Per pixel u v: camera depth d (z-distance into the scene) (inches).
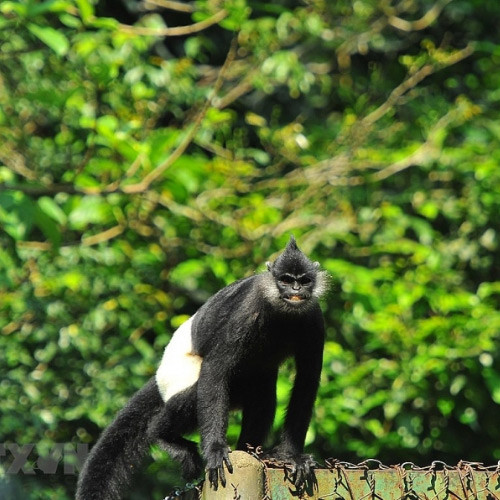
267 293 365.4
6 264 546.6
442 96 715.4
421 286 581.6
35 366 601.6
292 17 659.4
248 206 620.4
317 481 286.2
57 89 580.1
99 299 606.2
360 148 658.2
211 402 357.1
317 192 641.0
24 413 574.9
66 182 565.6
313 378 373.4
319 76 731.4
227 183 632.4
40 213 478.6
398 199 653.3
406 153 639.8
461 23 763.4
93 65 565.6
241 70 677.3
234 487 284.0
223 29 751.7
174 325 588.4
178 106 653.3
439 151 636.7
